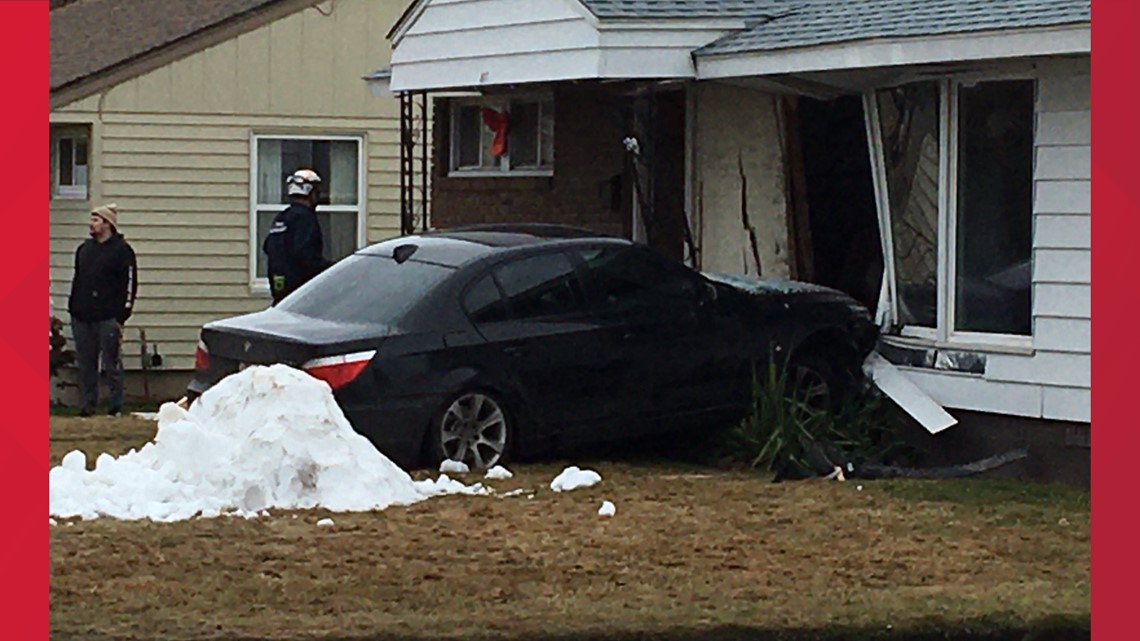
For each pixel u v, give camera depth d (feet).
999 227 39.58
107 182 68.39
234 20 68.95
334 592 26.73
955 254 40.47
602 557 29.53
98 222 57.11
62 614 25.13
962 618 25.12
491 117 57.52
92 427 48.55
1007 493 36.52
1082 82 37.40
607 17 44.57
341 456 33.94
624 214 52.42
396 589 26.96
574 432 39.60
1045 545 31.12
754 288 42.50
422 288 38.52
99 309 57.16
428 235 41.73
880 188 43.06
